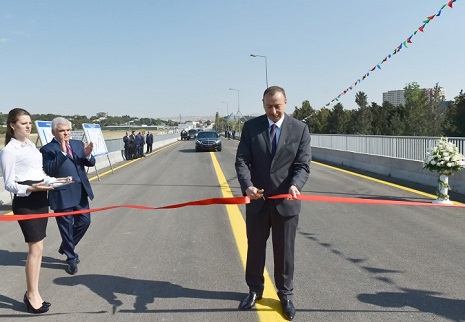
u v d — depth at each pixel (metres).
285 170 3.54
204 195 10.27
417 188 10.48
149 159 23.95
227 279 4.43
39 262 3.75
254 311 3.65
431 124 43.56
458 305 3.71
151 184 12.48
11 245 5.93
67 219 4.73
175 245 5.76
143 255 5.32
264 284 4.19
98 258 5.23
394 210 7.84
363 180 12.30
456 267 4.68
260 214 3.60
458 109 35.19
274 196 3.45
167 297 3.99
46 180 3.79
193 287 4.23
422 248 5.41
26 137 3.77
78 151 4.93
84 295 4.08
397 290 4.06
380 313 3.57
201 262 5.00
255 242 3.67
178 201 9.41
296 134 3.54
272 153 3.53
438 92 46.62
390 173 13.06
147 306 3.80
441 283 4.22
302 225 6.75
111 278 4.52
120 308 3.77
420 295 3.94
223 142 52.50
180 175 14.90
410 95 54.75
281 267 3.62
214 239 6.04
